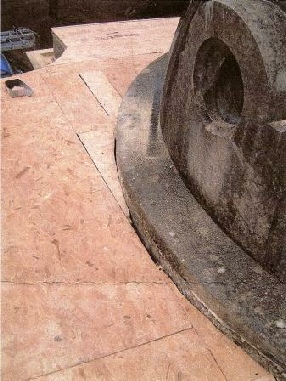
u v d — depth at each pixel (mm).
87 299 3010
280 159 2566
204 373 2656
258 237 2852
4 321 2865
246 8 2637
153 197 3406
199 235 3133
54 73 5195
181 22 3475
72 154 4137
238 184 2898
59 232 3445
